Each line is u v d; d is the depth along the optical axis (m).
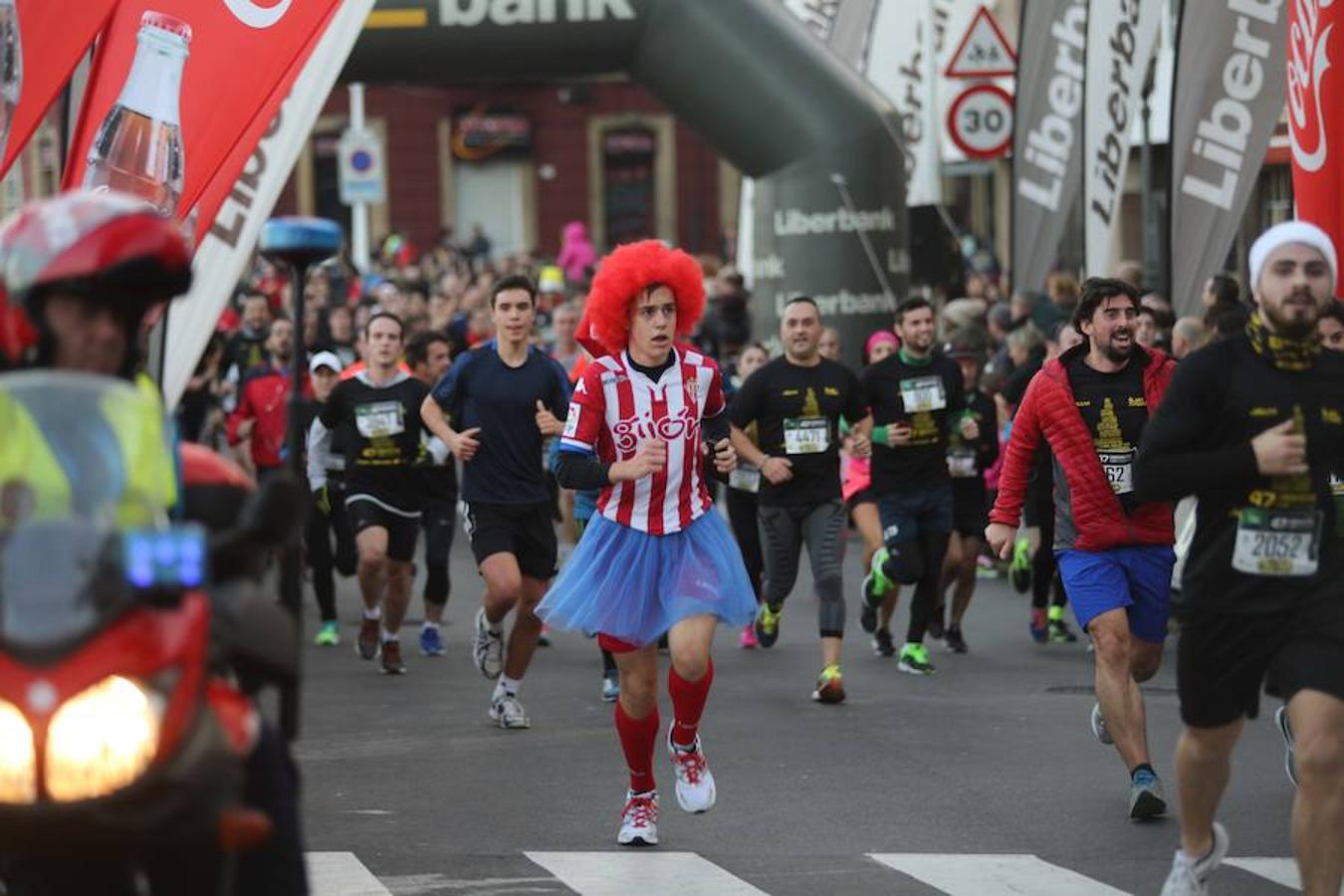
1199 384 15.41
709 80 46.78
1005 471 22.30
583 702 28.44
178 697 9.72
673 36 46.09
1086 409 21.50
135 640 9.70
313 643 34.44
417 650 33.59
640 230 136.50
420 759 24.19
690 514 19.50
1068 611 38.25
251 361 47.09
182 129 22.66
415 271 92.75
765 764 23.81
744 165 48.56
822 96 47.47
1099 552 21.45
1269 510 15.20
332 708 27.88
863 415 30.44
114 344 10.65
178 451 11.23
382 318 31.00
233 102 22.69
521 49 45.47
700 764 19.73
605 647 19.48
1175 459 15.23
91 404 10.37
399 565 30.97
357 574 32.22
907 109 58.62
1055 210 47.34
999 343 48.00
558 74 46.53
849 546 48.66
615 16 45.47
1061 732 25.80
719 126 47.78
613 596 19.31
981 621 36.91
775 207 48.47
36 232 10.49
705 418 20.09
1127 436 21.38
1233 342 15.52
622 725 19.58
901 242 49.00
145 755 9.58
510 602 26.12
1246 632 15.32
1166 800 21.36
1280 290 15.14
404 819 20.84
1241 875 18.19
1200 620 15.50
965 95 51.78
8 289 10.45
